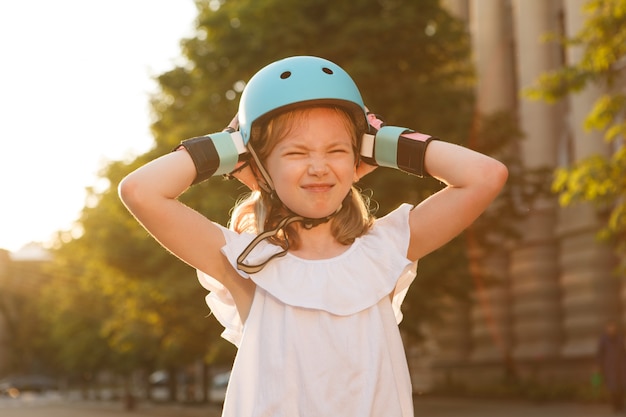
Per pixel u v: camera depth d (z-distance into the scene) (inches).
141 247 759.1
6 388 2637.8
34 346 2475.4
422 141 82.8
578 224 1011.9
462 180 81.7
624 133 525.7
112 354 1305.4
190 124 684.7
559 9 1103.0
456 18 706.8
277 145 80.4
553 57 1104.2
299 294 79.1
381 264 81.5
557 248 1063.0
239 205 90.4
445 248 700.7
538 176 828.6
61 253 1318.9
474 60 1187.9
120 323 1032.2
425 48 692.7
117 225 798.5
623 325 964.6
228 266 82.3
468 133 723.4
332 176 80.0
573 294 1023.6
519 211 815.7
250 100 80.4
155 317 797.2
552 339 1055.6
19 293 2596.0
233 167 82.4
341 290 79.5
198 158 80.4
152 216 78.9
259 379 78.2
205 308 715.4
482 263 821.2
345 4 661.9
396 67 689.6
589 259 997.8
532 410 716.0
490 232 807.7
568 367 1015.0
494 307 1122.7
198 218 81.3
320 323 78.5
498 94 1185.4
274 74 79.4
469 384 1115.3
